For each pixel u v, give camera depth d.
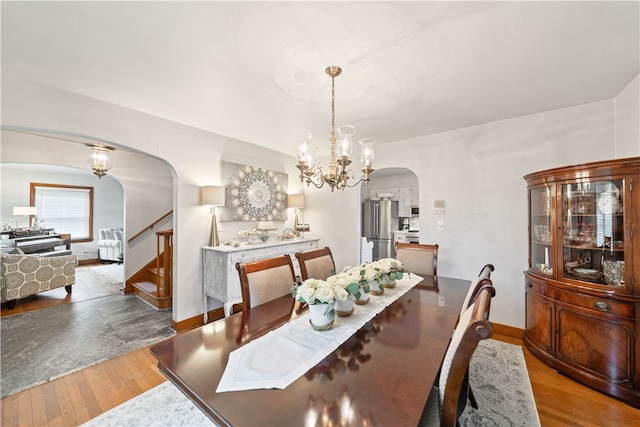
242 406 0.83
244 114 2.61
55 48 1.59
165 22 1.38
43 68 1.81
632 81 2.01
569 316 2.06
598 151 2.36
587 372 1.96
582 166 1.99
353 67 1.79
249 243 3.43
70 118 2.13
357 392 0.90
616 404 1.79
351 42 1.53
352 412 0.81
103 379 2.08
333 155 2.03
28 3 1.24
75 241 6.93
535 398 1.87
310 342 1.23
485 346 2.57
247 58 1.69
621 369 1.82
